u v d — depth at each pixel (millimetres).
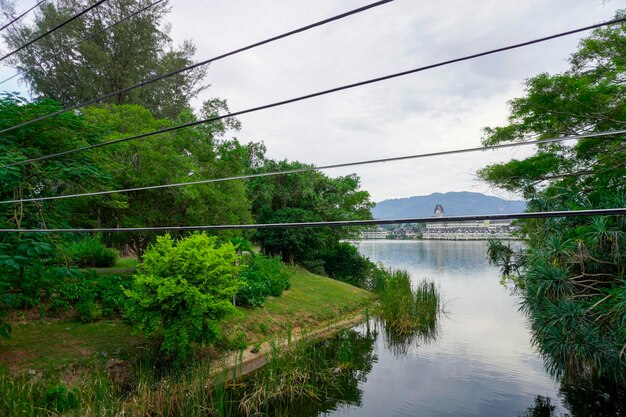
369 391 7895
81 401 5633
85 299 8766
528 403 7406
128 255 18703
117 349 7539
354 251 24016
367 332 12172
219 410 6121
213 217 12992
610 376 7598
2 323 6590
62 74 19688
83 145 7156
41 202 6418
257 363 8680
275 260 17109
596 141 10656
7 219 6016
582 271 8180
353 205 26141
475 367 9352
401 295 14547
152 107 22625
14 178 5891
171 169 11500
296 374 7855
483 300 17609
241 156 14570
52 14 19688
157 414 5914
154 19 22078
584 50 11234
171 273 7551
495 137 12703
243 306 11711
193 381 6648
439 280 24734
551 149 11977
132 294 7230
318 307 13836
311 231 21266
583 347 7152
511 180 12602
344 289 17953
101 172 7281
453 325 13180
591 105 10281
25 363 6527
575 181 11484
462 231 105562
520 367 9352
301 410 6906
